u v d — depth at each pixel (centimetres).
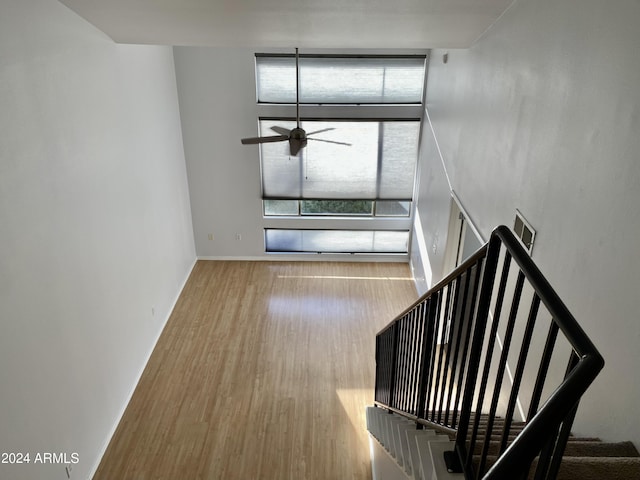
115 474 454
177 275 736
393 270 827
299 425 513
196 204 807
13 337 320
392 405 391
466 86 493
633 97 218
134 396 544
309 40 478
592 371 94
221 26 426
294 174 785
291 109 736
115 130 488
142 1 362
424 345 260
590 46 255
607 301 235
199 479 452
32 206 340
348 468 465
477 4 364
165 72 661
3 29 308
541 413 93
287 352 623
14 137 319
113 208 485
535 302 129
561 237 284
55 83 369
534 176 322
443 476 194
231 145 761
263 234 838
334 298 743
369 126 748
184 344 632
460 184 512
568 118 278
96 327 449
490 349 169
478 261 182
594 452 209
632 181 216
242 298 737
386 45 491
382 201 812
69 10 386
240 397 548
